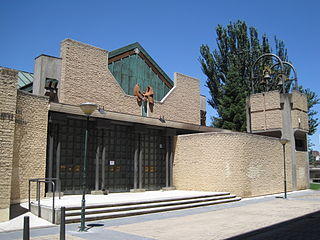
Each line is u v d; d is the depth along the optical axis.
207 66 40.88
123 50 23.28
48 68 19.16
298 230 10.86
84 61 20.38
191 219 13.14
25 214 13.09
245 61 40.22
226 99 37.44
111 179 20.20
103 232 10.52
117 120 20.11
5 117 12.53
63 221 8.91
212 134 21.89
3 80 12.65
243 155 21.73
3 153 12.28
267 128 28.09
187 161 22.81
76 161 18.75
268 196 22.86
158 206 15.39
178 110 26.27
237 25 40.91
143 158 22.20
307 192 26.23
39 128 16.58
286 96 27.75
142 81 24.41
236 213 14.84
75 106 17.81
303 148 29.78
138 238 9.69
